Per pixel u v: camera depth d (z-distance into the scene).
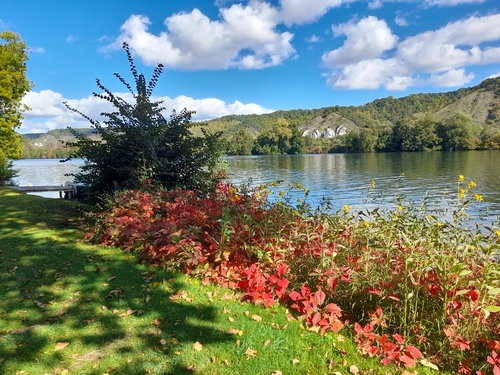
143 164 7.21
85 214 6.30
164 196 6.24
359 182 21.98
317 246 3.41
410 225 3.15
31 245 4.76
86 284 3.44
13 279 3.57
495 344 2.24
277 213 4.15
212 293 3.27
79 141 7.61
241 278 3.43
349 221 3.85
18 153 20.62
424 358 2.40
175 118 8.21
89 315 2.83
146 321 2.75
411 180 22.19
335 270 3.05
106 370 2.15
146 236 4.28
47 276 3.66
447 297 2.57
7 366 2.16
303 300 2.92
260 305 3.08
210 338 2.52
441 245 2.86
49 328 2.62
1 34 18.91
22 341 2.45
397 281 2.76
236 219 4.02
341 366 2.26
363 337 2.54
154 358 2.28
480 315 2.41
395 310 2.77
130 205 5.43
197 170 8.27
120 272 3.77
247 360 2.28
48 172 40.34
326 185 20.73
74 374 2.11
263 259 3.49
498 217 3.51
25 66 19.70
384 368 2.27
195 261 3.48
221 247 3.59
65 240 5.07
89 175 7.61
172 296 3.16
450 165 32.78
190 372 2.15
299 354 2.37
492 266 2.46
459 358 2.34
